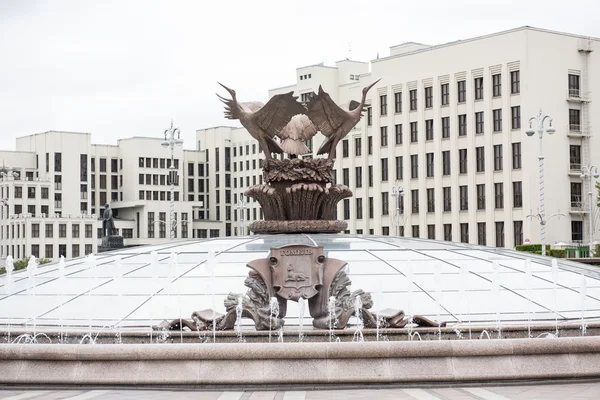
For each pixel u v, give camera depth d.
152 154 135.12
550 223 76.00
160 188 135.62
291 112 27.78
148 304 24.28
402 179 87.44
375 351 17.36
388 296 24.38
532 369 17.61
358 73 101.25
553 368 17.69
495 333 21.05
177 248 29.17
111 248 59.81
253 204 133.38
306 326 21.52
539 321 22.67
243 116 27.84
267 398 16.09
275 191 28.48
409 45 92.56
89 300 24.95
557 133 77.00
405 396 16.16
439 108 83.44
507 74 77.31
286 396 16.33
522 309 24.05
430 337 20.61
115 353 17.48
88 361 17.59
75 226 115.31
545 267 28.09
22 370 17.61
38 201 119.44
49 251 113.25
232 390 17.08
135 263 27.94
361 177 92.00
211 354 17.36
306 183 28.36
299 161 28.33
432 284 25.34
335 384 17.20
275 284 20.52
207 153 141.25
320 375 17.20
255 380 17.16
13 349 17.69
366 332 20.41
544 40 76.75
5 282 27.97
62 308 24.50
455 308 23.89
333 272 20.86
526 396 16.03
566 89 77.69
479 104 79.81
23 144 130.25
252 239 29.06
